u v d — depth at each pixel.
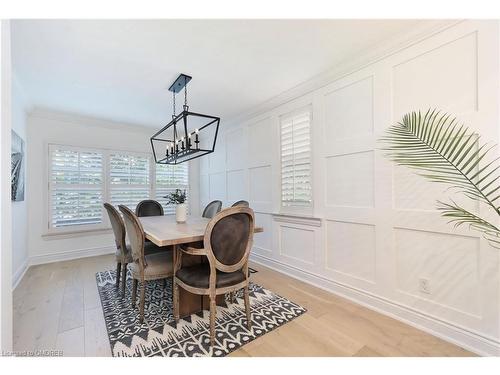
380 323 1.91
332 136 2.51
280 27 1.78
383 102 2.05
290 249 3.07
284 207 3.17
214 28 1.78
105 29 1.77
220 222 1.64
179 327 1.85
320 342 1.67
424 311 1.80
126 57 2.17
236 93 3.02
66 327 1.85
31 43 1.93
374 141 2.12
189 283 1.73
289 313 2.07
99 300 2.32
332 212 2.51
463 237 1.62
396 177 1.97
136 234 1.94
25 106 3.19
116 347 1.61
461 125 1.61
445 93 1.69
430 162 1.57
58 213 3.70
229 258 1.72
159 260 2.09
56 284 2.74
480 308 1.54
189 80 2.64
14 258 2.76
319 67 2.39
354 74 2.29
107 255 4.02
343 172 2.40
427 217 1.79
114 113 3.74
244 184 3.96
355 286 2.29
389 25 1.77
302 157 2.89
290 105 3.06
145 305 2.21
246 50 2.08
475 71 1.56
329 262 2.55
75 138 3.91
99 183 4.10
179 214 2.74
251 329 1.82
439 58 1.72
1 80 1.10
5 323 1.11
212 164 4.89
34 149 3.54
